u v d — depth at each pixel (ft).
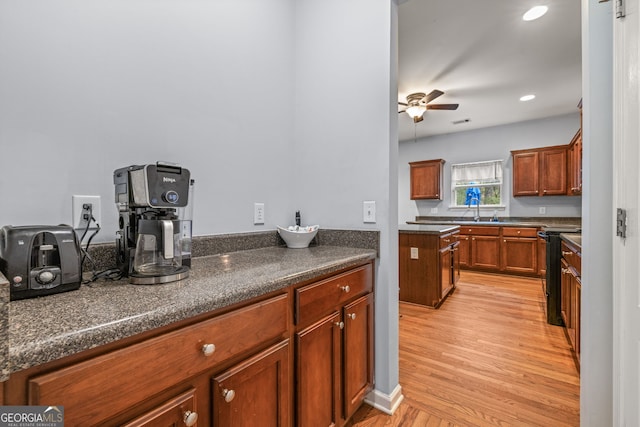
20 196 3.00
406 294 10.58
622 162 3.19
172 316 2.18
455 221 17.89
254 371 2.85
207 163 4.67
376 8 5.13
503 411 4.94
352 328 4.41
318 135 5.86
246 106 5.25
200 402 2.41
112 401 1.87
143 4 3.94
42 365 1.63
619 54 3.23
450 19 7.83
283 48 5.95
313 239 5.83
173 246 3.01
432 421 4.74
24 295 2.36
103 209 3.56
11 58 2.94
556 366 6.29
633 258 2.98
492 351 7.00
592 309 3.78
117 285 2.81
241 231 5.16
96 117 3.51
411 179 19.10
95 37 3.51
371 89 5.17
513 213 16.65
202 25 4.60
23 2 3.01
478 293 11.82
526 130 16.16
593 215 3.76
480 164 17.44
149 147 3.99
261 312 2.94
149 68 3.99
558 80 11.27
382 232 5.06
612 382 3.62
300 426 3.45
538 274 14.17
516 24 8.05
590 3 3.78
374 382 5.07
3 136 2.90
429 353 6.93
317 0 5.90
